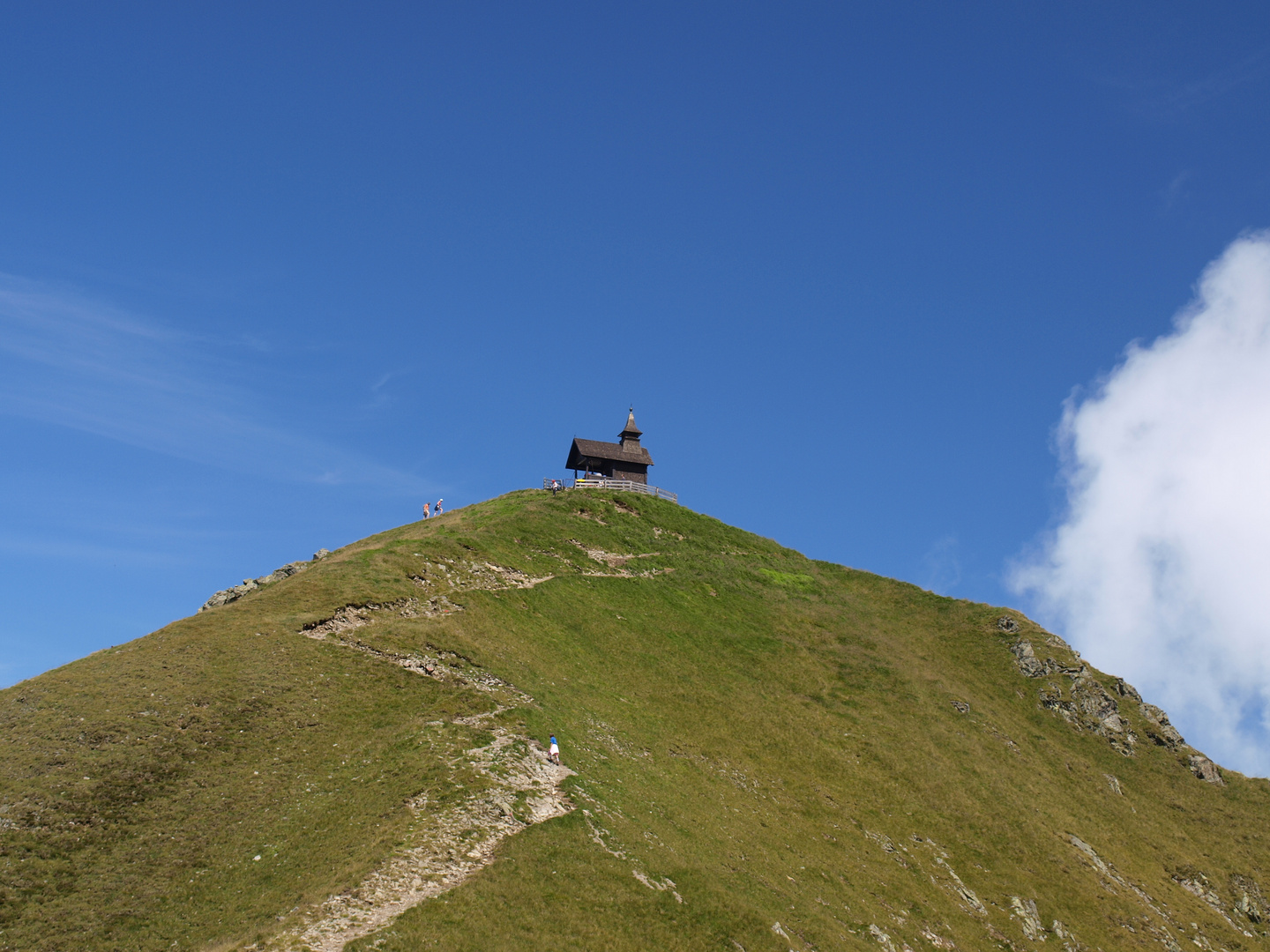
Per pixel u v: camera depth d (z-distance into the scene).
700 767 67.81
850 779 74.75
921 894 62.88
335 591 72.44
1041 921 65.06
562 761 56.00
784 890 53.34
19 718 51.22
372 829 44.19
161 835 44.31
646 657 83.38
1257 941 72.62
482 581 84.69
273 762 51.12
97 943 36.66
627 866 46.62
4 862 40.47
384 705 58.28
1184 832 85.69
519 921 39.16
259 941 35.41
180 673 58.00
